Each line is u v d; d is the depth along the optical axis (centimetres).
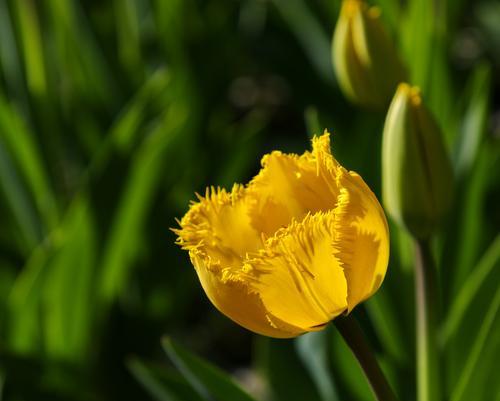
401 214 68
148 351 94
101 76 102
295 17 106
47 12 98
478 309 77
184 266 94
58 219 94
